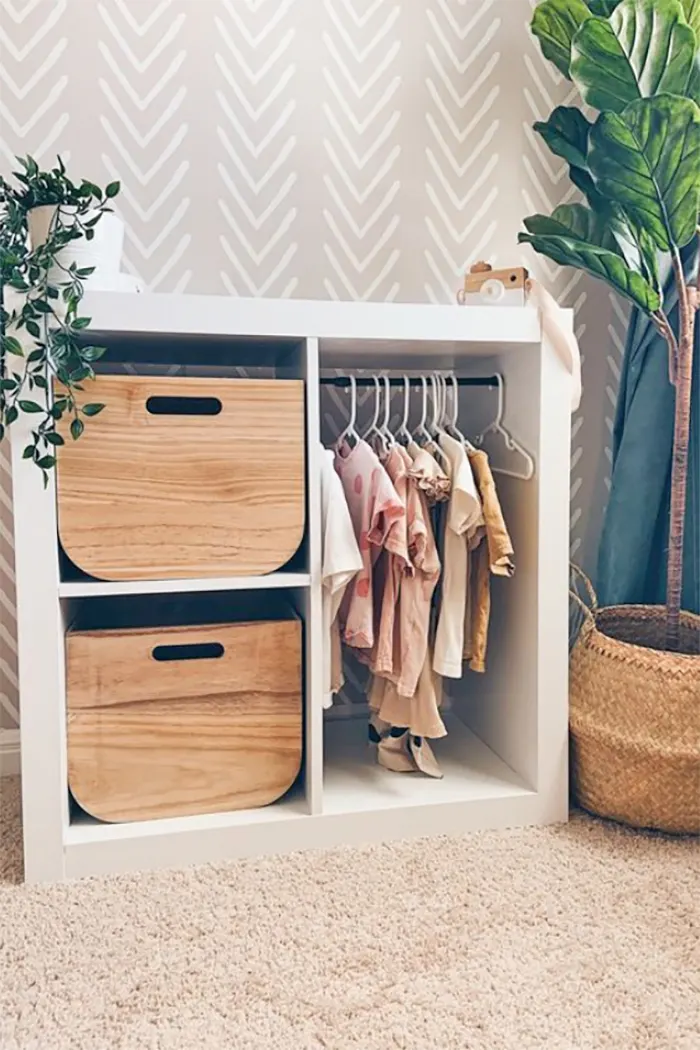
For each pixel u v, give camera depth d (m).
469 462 1.40
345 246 1.78
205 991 0.98
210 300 1.24
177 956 1.04
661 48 1.37
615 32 1.35
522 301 1.46
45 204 1.22
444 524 1.44
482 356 1.58
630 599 1.78
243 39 1.70
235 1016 0.94
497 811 1.41
